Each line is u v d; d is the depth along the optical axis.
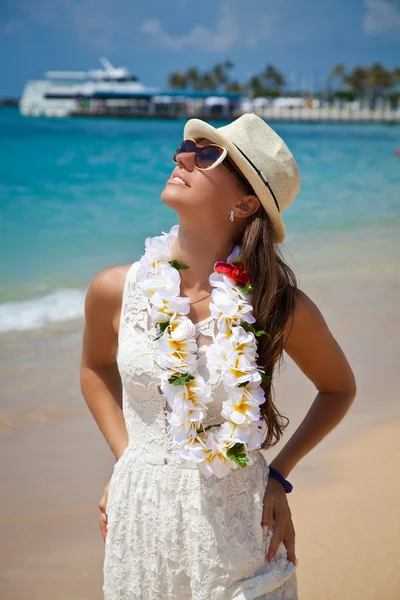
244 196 2.21
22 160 22.59
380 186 20.12
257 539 2.10
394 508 3.87
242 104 107.94
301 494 3.98
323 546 3.49
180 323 2.07
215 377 2.09
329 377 2.34
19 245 10.62
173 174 2.23
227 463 2.03
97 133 46.03
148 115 108.94
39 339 6.16
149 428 2.13
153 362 2.10
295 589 2.22
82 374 2.46
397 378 5.70
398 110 108.81
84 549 3.43
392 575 3.28
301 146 40.00
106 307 2.27
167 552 2.06
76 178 18.59
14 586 3.11
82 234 11.70
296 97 134.62
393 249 10.80
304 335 2.25
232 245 2.28
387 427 4.88
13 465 4.07
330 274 8.95
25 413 4.69
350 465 4.34
